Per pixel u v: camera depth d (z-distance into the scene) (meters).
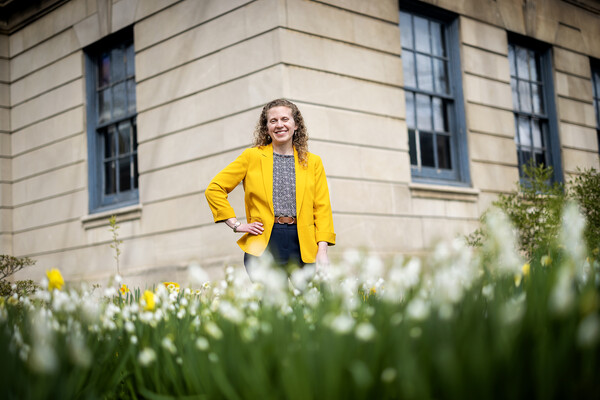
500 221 1.58
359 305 1.72
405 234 7.46
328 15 7.16
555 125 9.85
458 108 8.54
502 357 1.04
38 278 9.51
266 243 3.32
